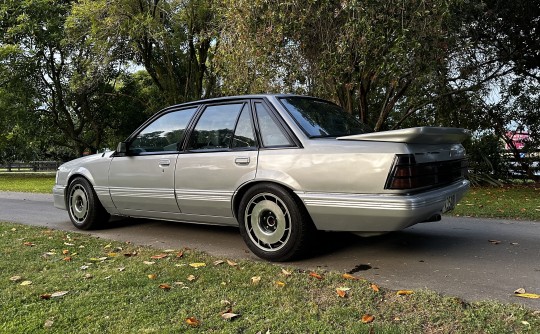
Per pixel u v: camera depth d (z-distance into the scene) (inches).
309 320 108.5
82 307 119.3
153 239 207.5
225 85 370.6
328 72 319.0
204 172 181.5
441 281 138.0
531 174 568.1
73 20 605.0
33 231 227.6
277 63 329.4
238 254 176.2
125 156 213.5
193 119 193.3
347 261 162.9
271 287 132.9
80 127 949.2
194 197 185.0
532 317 108.0
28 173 1156.5
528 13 439.5
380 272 148.9
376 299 121.9
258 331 103.6
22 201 391.2
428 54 316.2
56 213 305.0
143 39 616.4
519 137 566.9
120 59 691.4
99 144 1011.9
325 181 150.6
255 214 167.8
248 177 167.6
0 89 795.4
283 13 305.1
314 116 175.8
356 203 144.6
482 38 446.6
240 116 178.5
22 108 823.7
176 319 111.0
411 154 142.8
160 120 207.5
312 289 130.7
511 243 190.2
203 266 155.9
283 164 159.6
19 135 867.4
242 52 335.0
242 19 323.6
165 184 195.6
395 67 299.7
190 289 132.0
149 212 208.2
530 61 498.6
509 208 293.3
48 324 108.9
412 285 134.3
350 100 397.1
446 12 293.1
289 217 159.0
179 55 669.3
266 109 172.2
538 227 227.3
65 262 164.4
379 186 141.9
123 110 957.2
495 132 557.3
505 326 103.0
